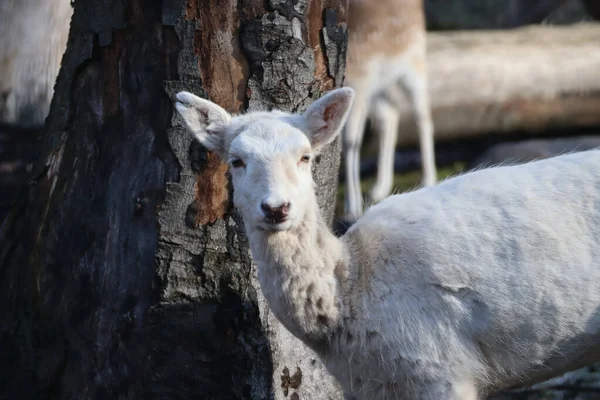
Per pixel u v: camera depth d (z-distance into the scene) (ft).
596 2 76.69
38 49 50.78
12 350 29.73
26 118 50.24
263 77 27.43
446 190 26.45
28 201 30.07
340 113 26.03
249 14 27.22
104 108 28.27
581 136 69.26
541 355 25.73
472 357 25.26
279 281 24.75
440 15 89.66
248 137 24.71
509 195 25.67
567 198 25.45
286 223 23.66
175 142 27.30
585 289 25.04
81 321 28.45
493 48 67.46
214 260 27.53
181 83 27.27
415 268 25.14
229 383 27.73
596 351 26.11
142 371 27.86
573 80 67.31
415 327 24.93
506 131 68.08
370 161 67.46
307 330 25.20
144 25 27.48
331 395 29.91
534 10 89.61
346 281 25.39
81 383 28.58
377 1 58.18
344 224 51.42
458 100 66.23
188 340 27.61
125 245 27.84
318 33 28.32
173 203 27.40
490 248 25.09
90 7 28.14
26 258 29.66
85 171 28.50
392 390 25.43
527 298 24.95
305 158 25.00
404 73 59.62
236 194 25.14
